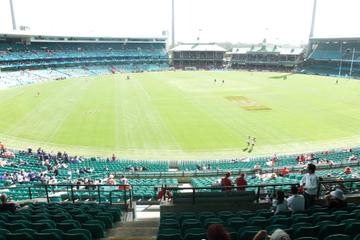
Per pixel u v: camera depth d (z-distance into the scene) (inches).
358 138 1528.1
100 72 4222.4
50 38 4291.3
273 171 1031.6
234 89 2878.9
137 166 1167.0
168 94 2613.2
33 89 2844.5
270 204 499.5
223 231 165.8
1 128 1676.9
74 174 1038.4
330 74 4156.0
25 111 2010.3
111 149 1411.2
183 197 507.8
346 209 399.5
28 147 1424.7
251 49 5206.7
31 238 314.3
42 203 573.9
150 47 5324.8
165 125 1732.3
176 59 5300.2
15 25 4933.6
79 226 373.4
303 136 1556.3
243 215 417.1
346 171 892.0
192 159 1296.8
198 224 362.0
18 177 960.9
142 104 2228.1
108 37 4803.2
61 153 1332.4
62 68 4079.7
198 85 3120.1
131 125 1733.5
